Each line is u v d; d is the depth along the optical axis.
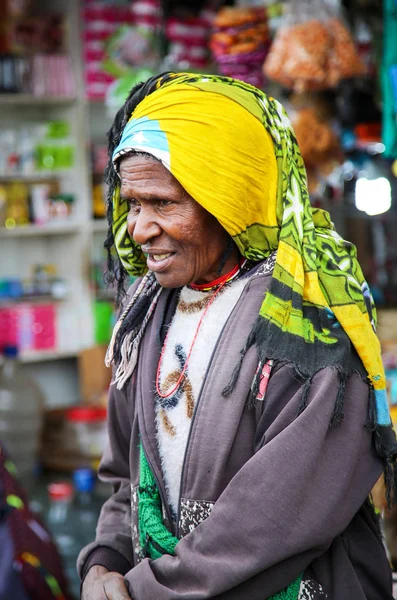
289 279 1.42
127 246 1.58
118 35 5.79
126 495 1.71
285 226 1.44
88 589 1.55
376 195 4.04
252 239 1.46
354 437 1.39
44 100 5.95
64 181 6.25
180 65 5.18
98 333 6.18
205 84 1.41
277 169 1.45
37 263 6.39
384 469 1.44
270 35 4.18
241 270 1.52
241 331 1.46
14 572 2.36
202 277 1.53
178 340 1.54
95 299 6.25
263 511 1.35
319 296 1.42
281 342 1.40
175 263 1.44
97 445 5.50
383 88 3.38
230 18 4.14
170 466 1.51
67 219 6.13
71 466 5.56
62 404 6.48
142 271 1.64
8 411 5.65
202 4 5.23
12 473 2.61
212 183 1.38
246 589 1.38
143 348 1.60
